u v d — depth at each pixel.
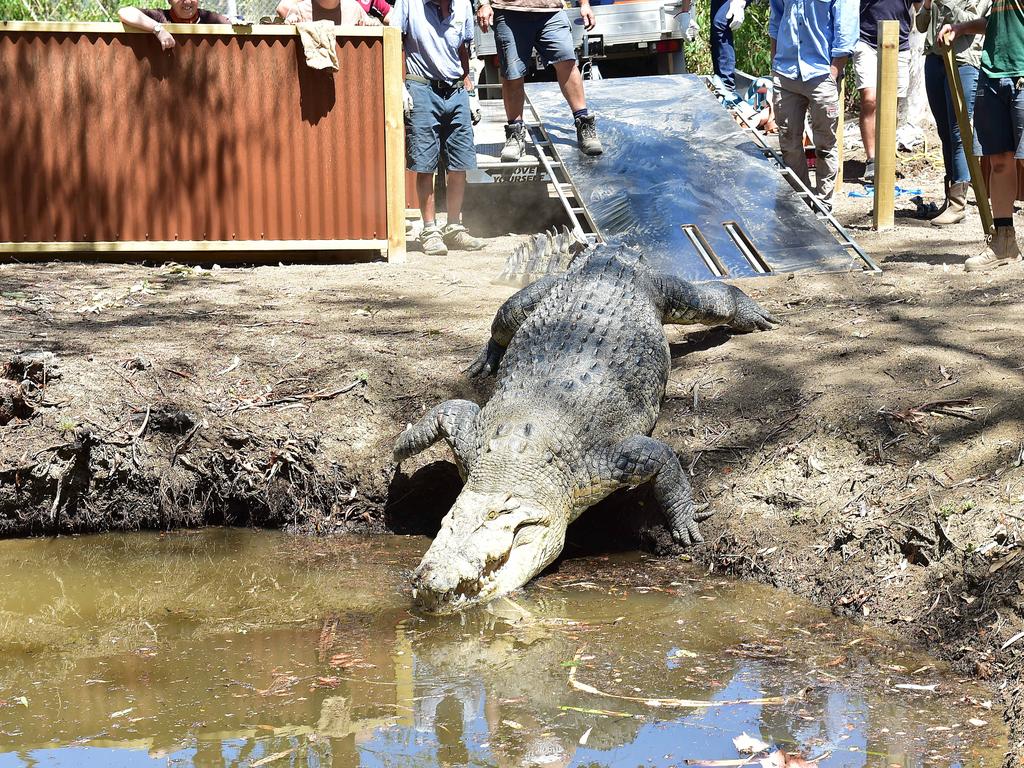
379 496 6.02
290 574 5.39
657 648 4.51
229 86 8.36
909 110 12.72
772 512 5.38
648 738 3.81
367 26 8.33
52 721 4.00
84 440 5.90
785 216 8.50
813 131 9.48
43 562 5.60
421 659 4.45
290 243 8.58
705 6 16.30
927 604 4.59
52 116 8.27
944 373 5.70
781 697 4.07
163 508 6.00
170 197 8.45
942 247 8.51
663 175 8.95
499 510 5.01
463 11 8.76
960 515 4.79
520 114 9.55
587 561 5.54
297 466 6.04
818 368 6.02
